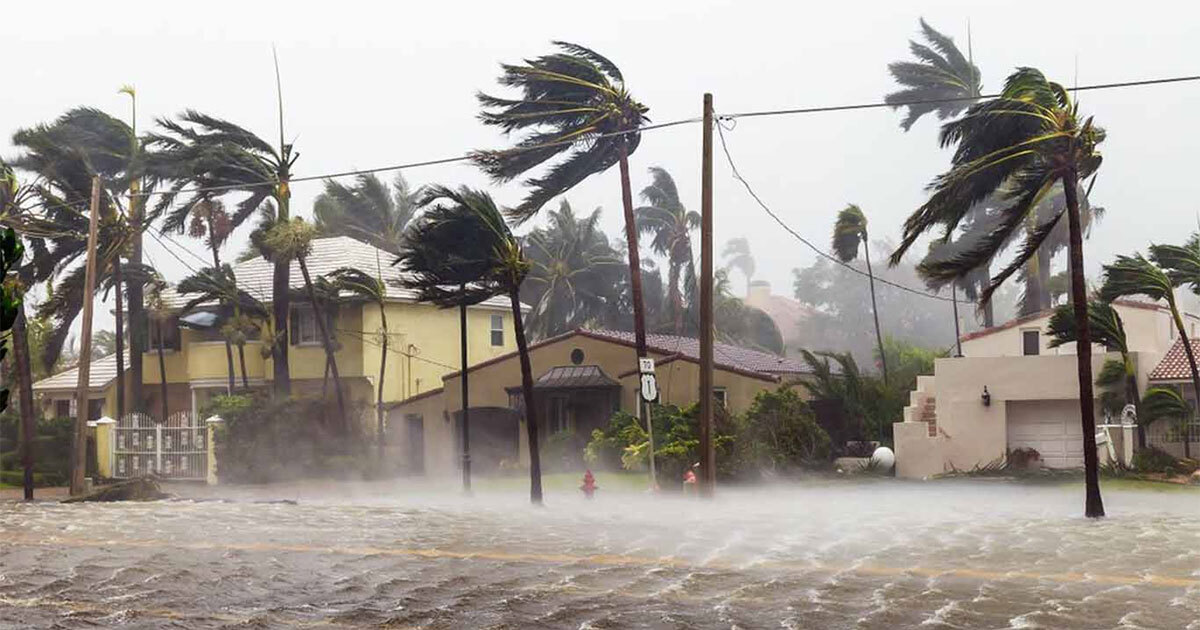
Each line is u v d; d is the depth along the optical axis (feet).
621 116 122.52
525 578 49.52
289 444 143.33
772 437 123.44
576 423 143.84
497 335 181.57
